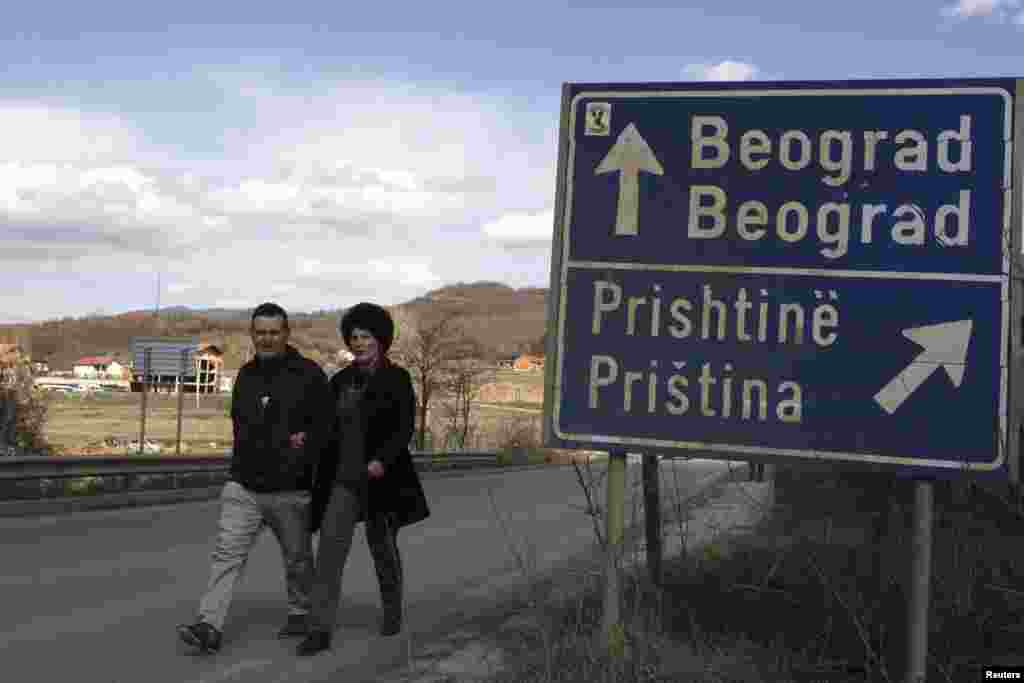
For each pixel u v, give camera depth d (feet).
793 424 16.87
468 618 24.00
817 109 17.10
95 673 19.16
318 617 20.40
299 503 20.84
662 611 19.84
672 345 17.43
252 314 20.34
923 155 16.62
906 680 16.03
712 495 33.01
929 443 16.30
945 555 20.22
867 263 16.72
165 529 41.81
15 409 103.86
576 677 16.58
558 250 17.90
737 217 17.30
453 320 135.74
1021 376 16.53
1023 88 16.31
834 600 20.10
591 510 17.72
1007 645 18.06
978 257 16.31
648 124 17.75
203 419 234.79
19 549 35.01
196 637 19.90
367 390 20.68
